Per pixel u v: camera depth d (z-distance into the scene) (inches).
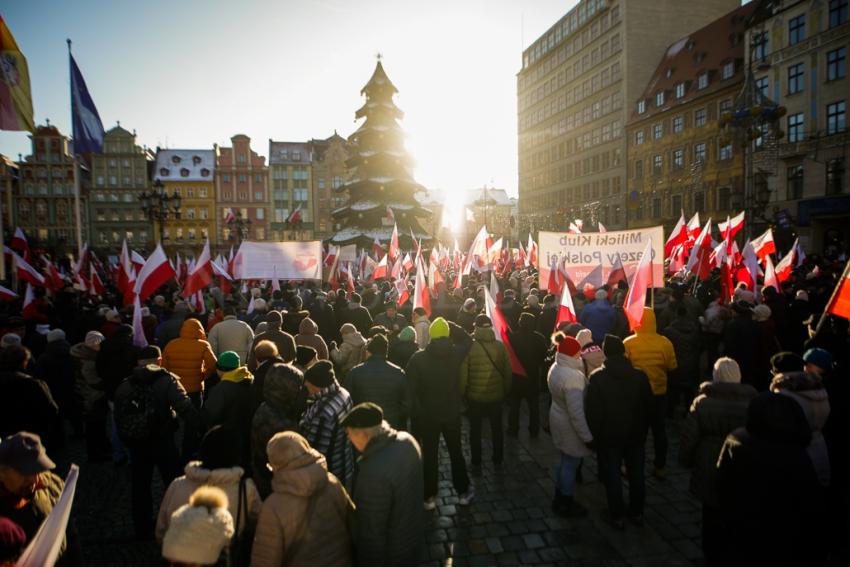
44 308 466.6
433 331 238.5
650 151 2354.8
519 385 328.8
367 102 1817.2
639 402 209.0
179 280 749.9
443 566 193.3
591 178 2805.1
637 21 2518.5
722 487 140.2
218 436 132.9
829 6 1411.2
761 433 134.8
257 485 174.2
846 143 1370.6
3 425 208.2
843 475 204.7
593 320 364.2
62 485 144.6
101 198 3105.3
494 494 252.1
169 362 286.8
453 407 237.3
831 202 1382.9
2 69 464.4
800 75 1502.2
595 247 427.8
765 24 1616.6
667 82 2294.5
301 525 119.8
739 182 1872.5
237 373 219.0
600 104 2721.5
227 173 3230.8
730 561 137.9
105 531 225.5
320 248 552.4
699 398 182.4
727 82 1921.8
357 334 311.0
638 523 216.8
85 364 301.9
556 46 3088.1
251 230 3235.7
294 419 198.5
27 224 3046.3
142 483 214.5
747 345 308.7
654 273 401.1
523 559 196.9
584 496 248.2
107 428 366.3
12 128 471.8
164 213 1087.0
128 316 484.4
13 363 217.5
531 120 3427.7
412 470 136.6
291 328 387.2
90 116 689.6
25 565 101.3
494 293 323.9
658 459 264.2
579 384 217.6
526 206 3513.8
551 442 323.6
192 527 97.3
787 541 128.8
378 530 130.5
